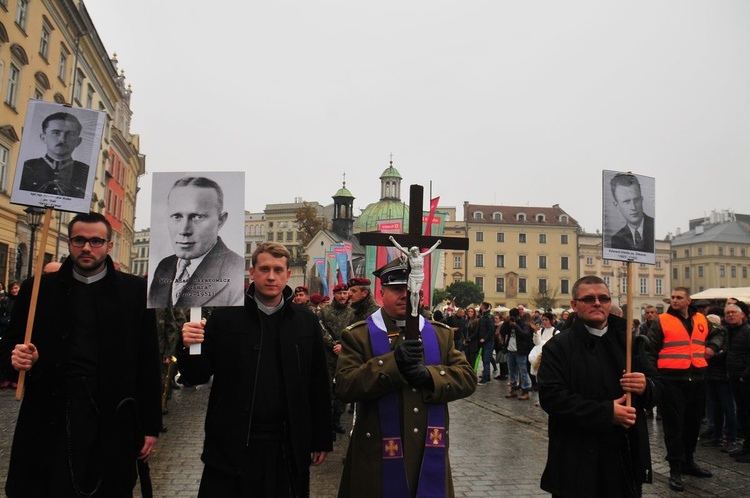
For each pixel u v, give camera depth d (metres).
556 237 88.88
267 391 3.37
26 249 22.98
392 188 78.56
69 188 3.46
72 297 3.36
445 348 3.59
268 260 3.48
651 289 89.19
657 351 6.70
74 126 3.53
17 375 3.22
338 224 70.50
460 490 5.98
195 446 7.41
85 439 3.18
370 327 3.62
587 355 3.70
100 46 31.95
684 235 104.38
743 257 96.94
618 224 4.20
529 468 6.89
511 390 13.27
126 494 3.30
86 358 3.29
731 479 6.56
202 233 3.66
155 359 3.55
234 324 3.47
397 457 3.28
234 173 3.73
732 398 7.95
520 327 12.98
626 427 3.40
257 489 3.25
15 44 21.17
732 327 7.71
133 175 49.03
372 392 3.28
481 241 88.00
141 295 3.54
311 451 3.60
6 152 21.28
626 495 3.50
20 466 3.14
